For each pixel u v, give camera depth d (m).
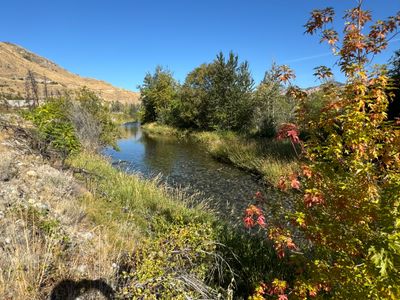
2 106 15.47
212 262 4.06
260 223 2.87
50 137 9.29
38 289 3.05
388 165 2.50
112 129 16.48
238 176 12.96
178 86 47.31
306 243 4.00
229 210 8.45
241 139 20.53
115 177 8.60
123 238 4.43
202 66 33.16
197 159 17.34
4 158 6.28
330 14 2.90
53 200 5.24
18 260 3.15
